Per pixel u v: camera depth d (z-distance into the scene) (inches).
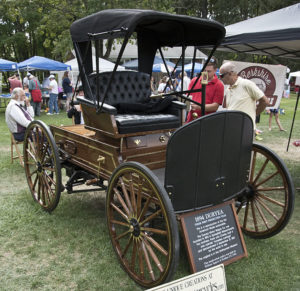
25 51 1093.8
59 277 97.7
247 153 101.0
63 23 460.8
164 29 129.3
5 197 157.0
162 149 116.7
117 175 96.0
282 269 102.2
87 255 109.0
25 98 205.9
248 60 845.2
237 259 100.2
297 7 173.6
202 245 94.6
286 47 199.2
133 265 96.0
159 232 84.7
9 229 125.5
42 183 140.9
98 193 164.9
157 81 655.1
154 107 128.7
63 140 139.5
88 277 97.6
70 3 464.4
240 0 852.6
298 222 137.4
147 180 85.0
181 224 92.7
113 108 104.7
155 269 102.3
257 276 98.3
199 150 85.5
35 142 143.9
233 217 103.3
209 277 73.9
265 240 119.2
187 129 81.0
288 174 105.5
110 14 101.0
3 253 110.2
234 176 98.6
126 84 138.5
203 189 91.3
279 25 155.4
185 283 71.1
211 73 155.4
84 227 127.8
